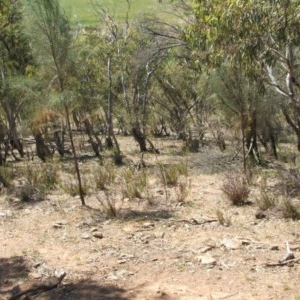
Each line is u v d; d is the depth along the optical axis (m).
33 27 10.08
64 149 22.08
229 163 14.56
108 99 20.12
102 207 10.02
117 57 20.34
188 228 8.58
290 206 9.02
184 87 22.59
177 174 12.86
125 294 6.27
